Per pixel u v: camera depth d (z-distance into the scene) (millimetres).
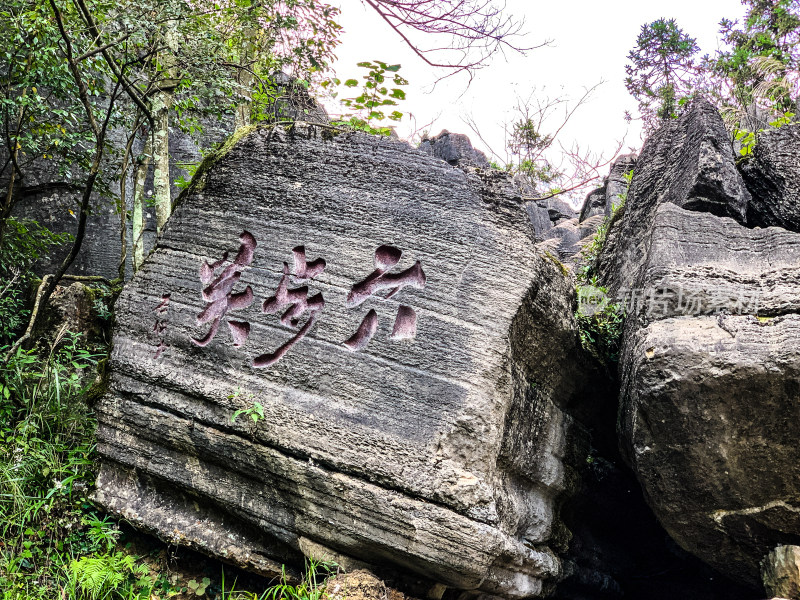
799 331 3559
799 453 3662
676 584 5496
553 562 4633
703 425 3713
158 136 6125
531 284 4008
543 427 4531
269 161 4312
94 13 5684
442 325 3877
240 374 4090
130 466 4387
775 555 3922
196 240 4379
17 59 5816
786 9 9898
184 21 5980
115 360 4438
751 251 4043
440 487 3645
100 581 3887
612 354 4875
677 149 4992
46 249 6445
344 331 3955
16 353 5316
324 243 4094
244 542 4156
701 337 3688
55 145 6422
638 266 4723
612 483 5258
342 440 3793
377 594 3760
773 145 4840
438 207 4031
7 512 4336
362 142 4188
